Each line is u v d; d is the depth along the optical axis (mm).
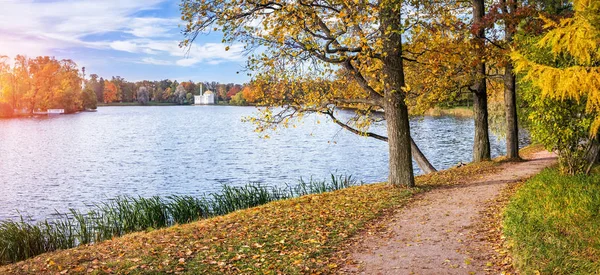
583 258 6020
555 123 11977
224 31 11391
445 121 63969
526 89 12875
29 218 17281
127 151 41719
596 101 6652
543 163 17562
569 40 6730
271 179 25359
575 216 7746
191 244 8102
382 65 12930
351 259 7262
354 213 10195
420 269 6645
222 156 36812
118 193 22406
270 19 11281
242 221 9836
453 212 9953
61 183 25266
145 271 6621
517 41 14766
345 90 15102
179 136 58375
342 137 51594
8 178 27000
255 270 6773
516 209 8719
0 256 9656
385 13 11641
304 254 7457
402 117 13297
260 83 13555
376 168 27828
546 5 16109
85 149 43625
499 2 17578
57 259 7289
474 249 7387
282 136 55938
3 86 115938
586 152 12164
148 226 12383
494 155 30859
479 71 17719
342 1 11109
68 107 133875
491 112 30531
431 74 16031
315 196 12469
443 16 13453
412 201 11391
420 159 18172
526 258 6246
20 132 66000
